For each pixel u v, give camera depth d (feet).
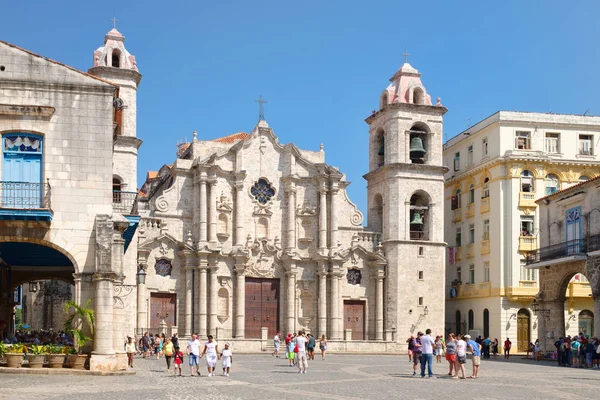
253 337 229.45
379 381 112.88
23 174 112.98
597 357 155.94
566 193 185.37
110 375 110.52
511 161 230.89
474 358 121.90
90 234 113.60
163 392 91.20
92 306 112.68
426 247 235.61
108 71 203.51
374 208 248.11
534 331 228.43
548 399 89.56
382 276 236.43
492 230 233.96
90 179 114.21
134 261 194.39
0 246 134.31
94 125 115.24
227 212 229.86
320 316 231.30
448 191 264.31
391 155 238.27
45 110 113.50
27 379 100.48
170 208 226.17
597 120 239.50
